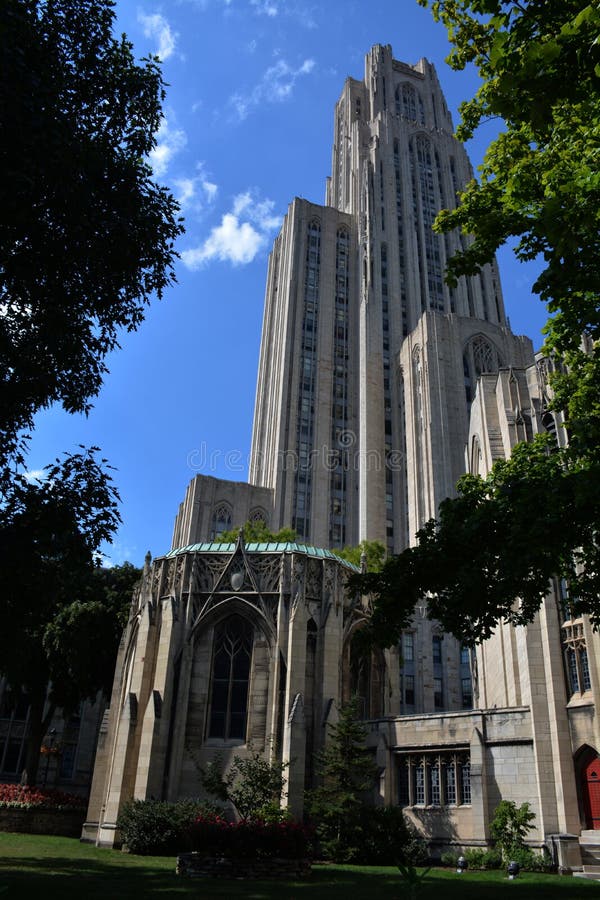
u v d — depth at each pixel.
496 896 19.88
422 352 104.06
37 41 19.28
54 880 20.83
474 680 58.50
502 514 18.03
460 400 99.81
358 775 33.91
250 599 38.59
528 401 43.84
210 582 39.41
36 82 17.53
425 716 37.28
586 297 18.16
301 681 36.44
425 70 154.50
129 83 22.17
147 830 31.47
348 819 31.86
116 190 20.70
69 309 21.45
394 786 37.16
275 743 34.66
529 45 11.80
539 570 19.27
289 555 39.44
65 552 19.86
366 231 124.88
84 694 52.12
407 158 135.38
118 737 36.34
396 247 125.69
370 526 102.31
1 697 63.97
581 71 11.98
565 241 13.72
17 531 18.75
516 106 12.48
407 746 37.34
